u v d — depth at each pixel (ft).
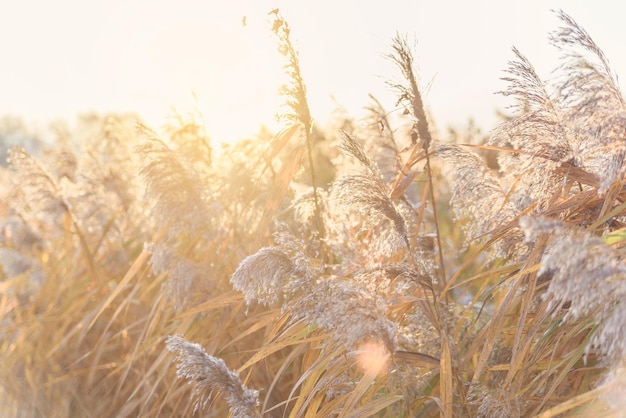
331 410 10.40
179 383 15.29
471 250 14.44
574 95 9.16
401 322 11.59
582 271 7.00
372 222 11.42
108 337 18.21
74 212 21.42
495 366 10.18
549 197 10.53
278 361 14.37
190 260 15.64
